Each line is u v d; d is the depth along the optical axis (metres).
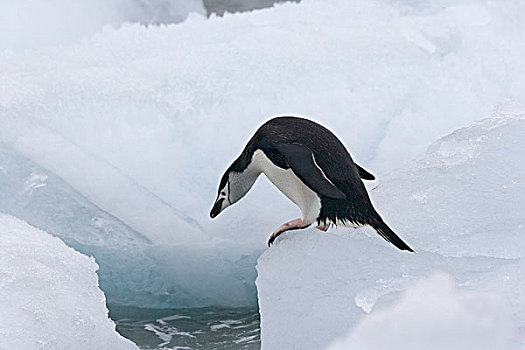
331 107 13.70
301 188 6.72
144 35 15.98
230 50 14.41
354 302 6.07
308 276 6.52
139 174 12.96
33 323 6.51
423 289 5.77
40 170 12.91
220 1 28.70
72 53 15.29
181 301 12.61
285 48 14.50
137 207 12.93
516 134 8.04
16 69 14.45
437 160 8.07
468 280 6.05
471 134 8.29
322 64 14.18
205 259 12.75
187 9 27.62
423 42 14.94
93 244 12.95
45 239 8.03
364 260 6.49
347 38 14.93
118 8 24.64
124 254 12.88
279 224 12.87
